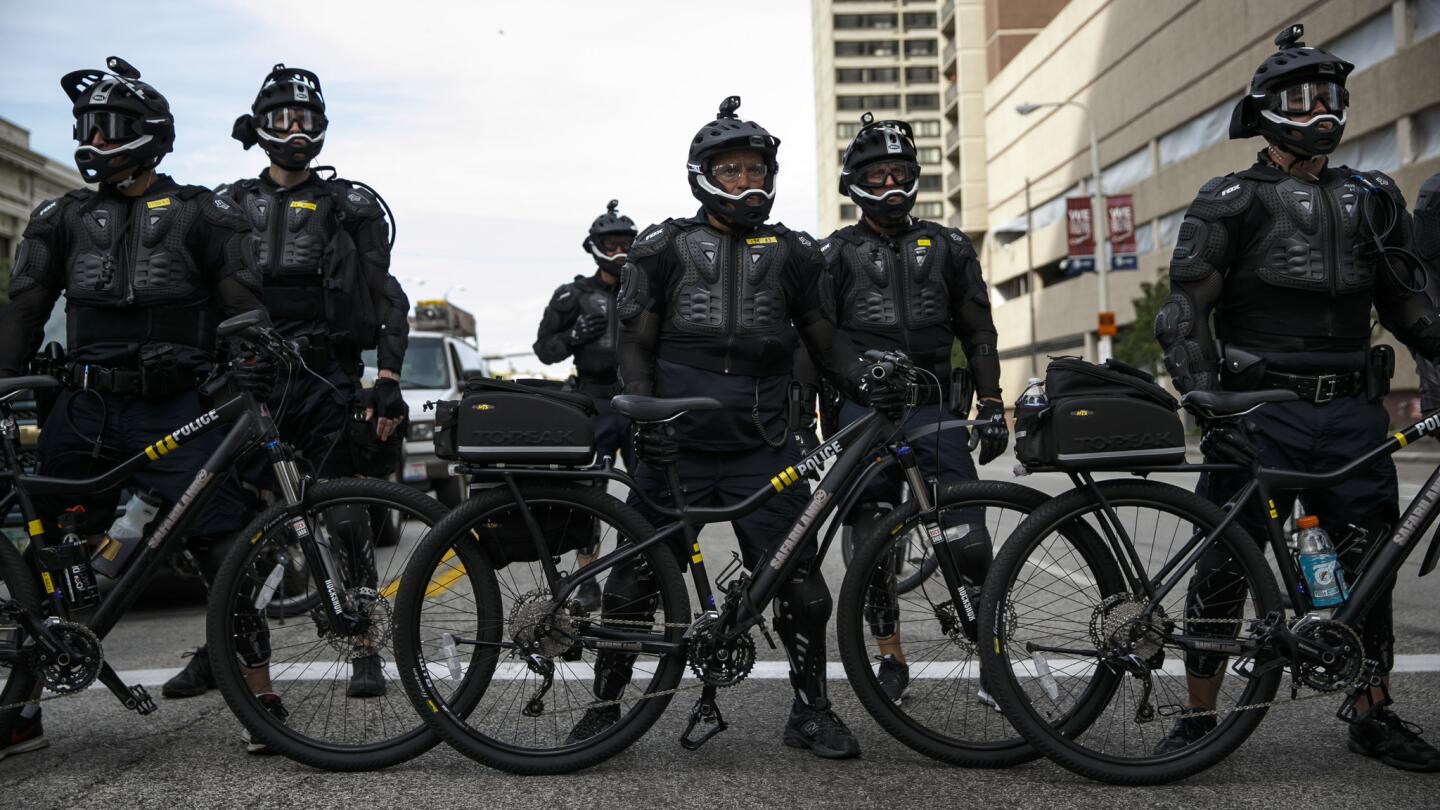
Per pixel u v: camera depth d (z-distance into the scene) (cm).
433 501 351
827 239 456
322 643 364
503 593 346
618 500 347
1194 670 336
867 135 445
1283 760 341
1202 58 3522
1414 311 357
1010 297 5669
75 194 389
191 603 682
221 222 386
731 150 360
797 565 354
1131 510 335
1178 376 358
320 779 334
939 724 347
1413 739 333
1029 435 336
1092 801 309
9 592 346
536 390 344
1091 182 4459
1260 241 354
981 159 6247
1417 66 2508
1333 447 351
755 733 377
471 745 338
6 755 356
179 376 379
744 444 361
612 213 680
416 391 1116
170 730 386
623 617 349
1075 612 335
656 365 373
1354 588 338
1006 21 5734
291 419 459
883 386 350
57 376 381
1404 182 2553
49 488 359
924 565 351
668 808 306
